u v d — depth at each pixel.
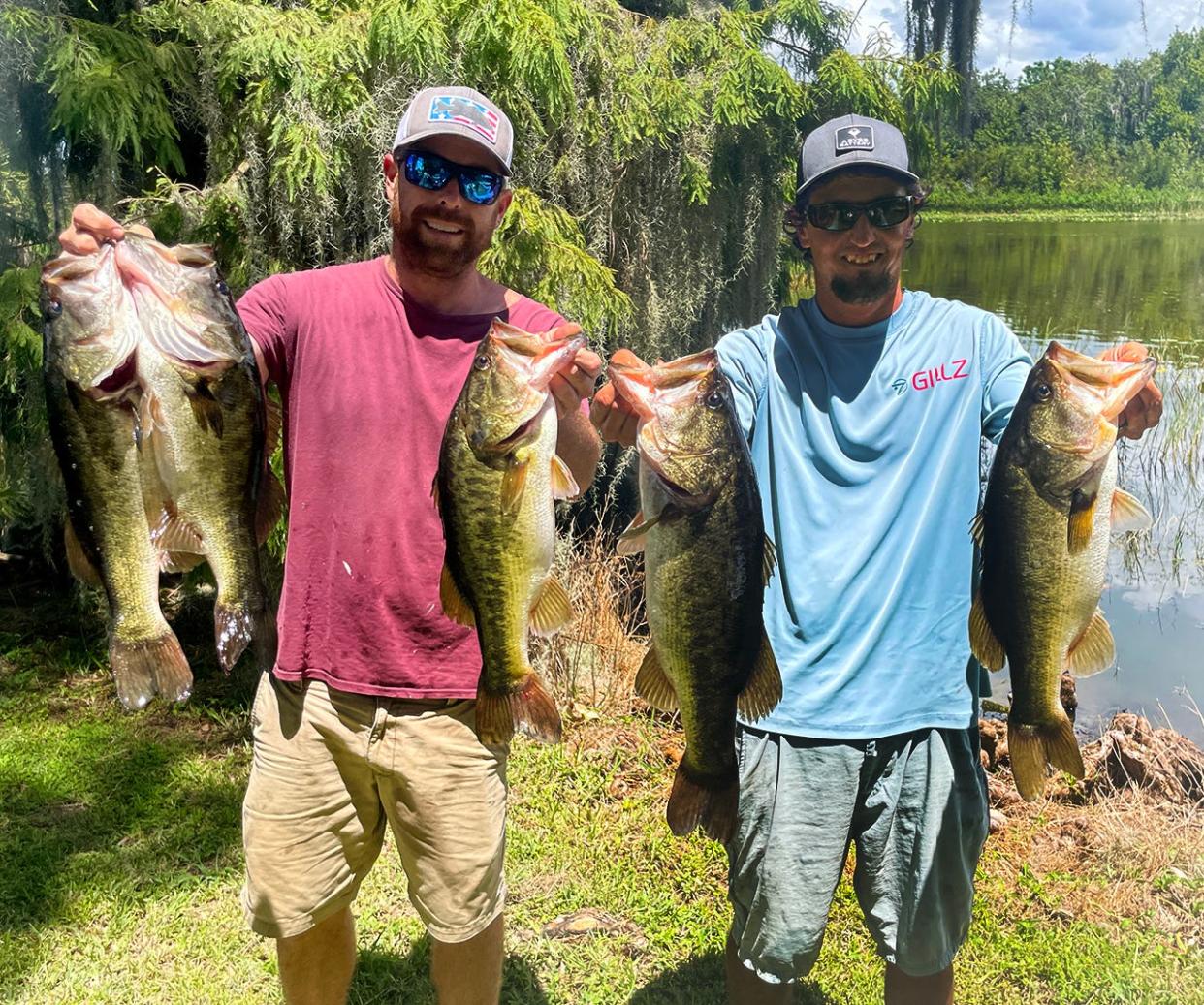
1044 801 4.80
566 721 5.25
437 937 2.88
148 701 2.62
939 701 2.78
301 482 2.80
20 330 5.48
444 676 2.79
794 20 6.96
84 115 5.09
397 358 2.78
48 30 5.19
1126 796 4.80
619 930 3.87
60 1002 3.45
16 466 6.17
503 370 2.52
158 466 2.58
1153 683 6.31
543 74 5.03
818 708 2.77
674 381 2.54
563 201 5.79
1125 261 28.06
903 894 2.84
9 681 5.76
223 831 4.45
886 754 2.79
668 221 6.54
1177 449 10.44
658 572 2.57
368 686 2.78
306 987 2.97
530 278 5.23
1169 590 7.85
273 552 5.29
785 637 2.82
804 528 2.82
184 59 5.51
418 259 2.74
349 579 2.76
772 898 2.83
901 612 2.78
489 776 2.86
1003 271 25.27
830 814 2.79
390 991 3.53
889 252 2.79
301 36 5.13
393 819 2.89
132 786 4.79
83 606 6.37
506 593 2.59
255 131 5.17
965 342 2.87
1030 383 2.64
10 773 4.86
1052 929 3.89
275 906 2.82
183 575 6.24
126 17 5.53
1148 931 3.90
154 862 4.23
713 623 2.60
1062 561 2.64
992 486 2.71
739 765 2.86
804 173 2.88
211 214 5.26
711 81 6.55
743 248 7.14
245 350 2.64
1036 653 2.70
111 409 2.54
